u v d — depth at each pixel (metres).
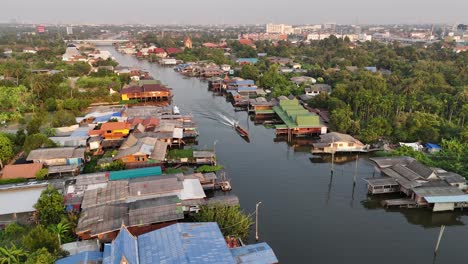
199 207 70.56
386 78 181.00
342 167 99.56
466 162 93.06
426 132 110.38
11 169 83.69
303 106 153.25
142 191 71.25
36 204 65.88
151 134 109.44
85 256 52.09
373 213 76.56
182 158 96.81
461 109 124.62
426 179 80.44
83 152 93.88
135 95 168.25
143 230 62.09
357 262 61.09
